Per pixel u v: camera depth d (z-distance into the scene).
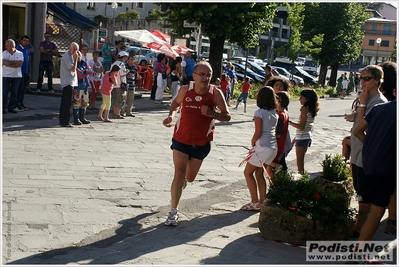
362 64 70.31
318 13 40.91
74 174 8.30
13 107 13.55
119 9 56.41
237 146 12.06
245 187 8.33
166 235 5.88
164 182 8.26
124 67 14.52
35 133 11.60
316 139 14.92
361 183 5.87
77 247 5.38
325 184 6.72
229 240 5.75
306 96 7.88
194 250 5.41
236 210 7.01
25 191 7.17
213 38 22.16
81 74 12.96
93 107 15.77
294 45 35.50
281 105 7.13
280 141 7.05
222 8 20.95
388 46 68.31
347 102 32.69
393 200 5.88
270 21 23.47
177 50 26.67
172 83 18.48
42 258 5.03
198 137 6.26
